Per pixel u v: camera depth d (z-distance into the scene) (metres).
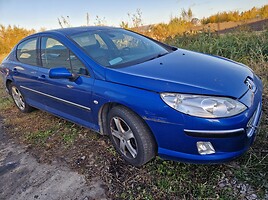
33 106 4.29
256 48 5.17
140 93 2.34
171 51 3.35
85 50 2.99
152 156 2.55
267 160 2.42
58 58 3.27
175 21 9.28
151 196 2.26
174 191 2.27
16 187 2.74
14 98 4.80
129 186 2.44
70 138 3.46
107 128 2.92
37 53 3.71
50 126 3.94
